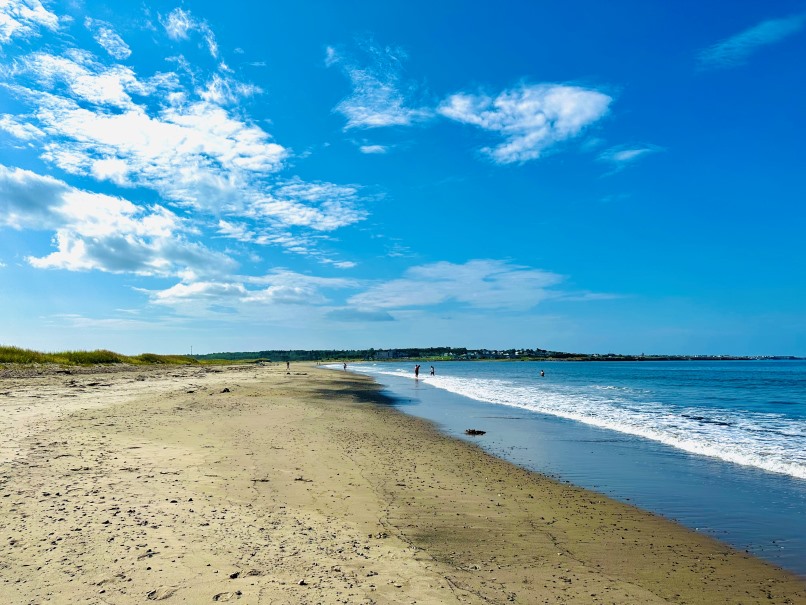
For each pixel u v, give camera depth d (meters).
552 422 22.53
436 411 26.84
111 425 14.85
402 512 8.70
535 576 6.41
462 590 5.76
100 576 5.23
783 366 158.12
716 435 18.94
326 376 66.75
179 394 26.73
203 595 5.00
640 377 76.50
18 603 4.57
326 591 5.34
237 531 6.91
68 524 6.61
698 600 5.97
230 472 10.27
